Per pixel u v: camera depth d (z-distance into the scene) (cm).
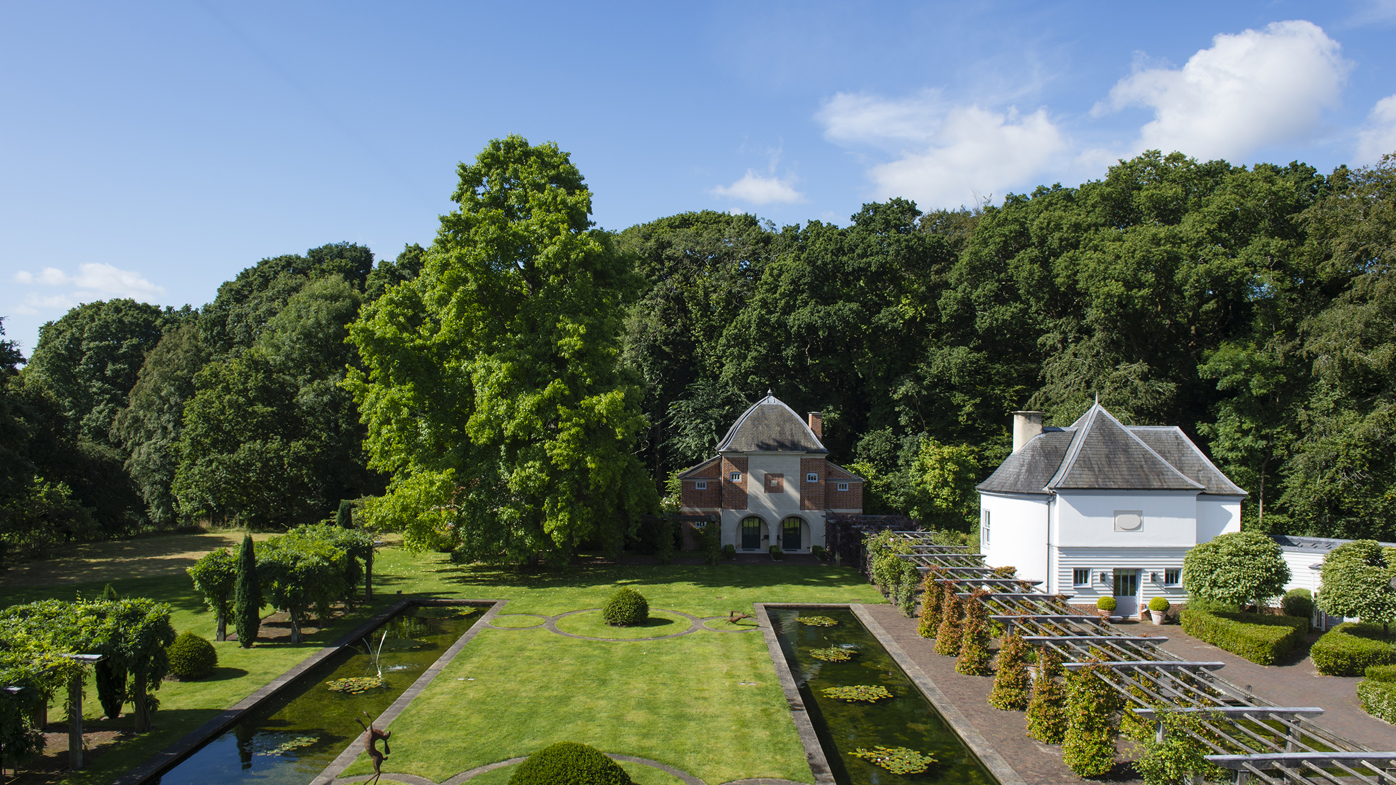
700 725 1806
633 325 5594
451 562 4059
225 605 2527
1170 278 4347
